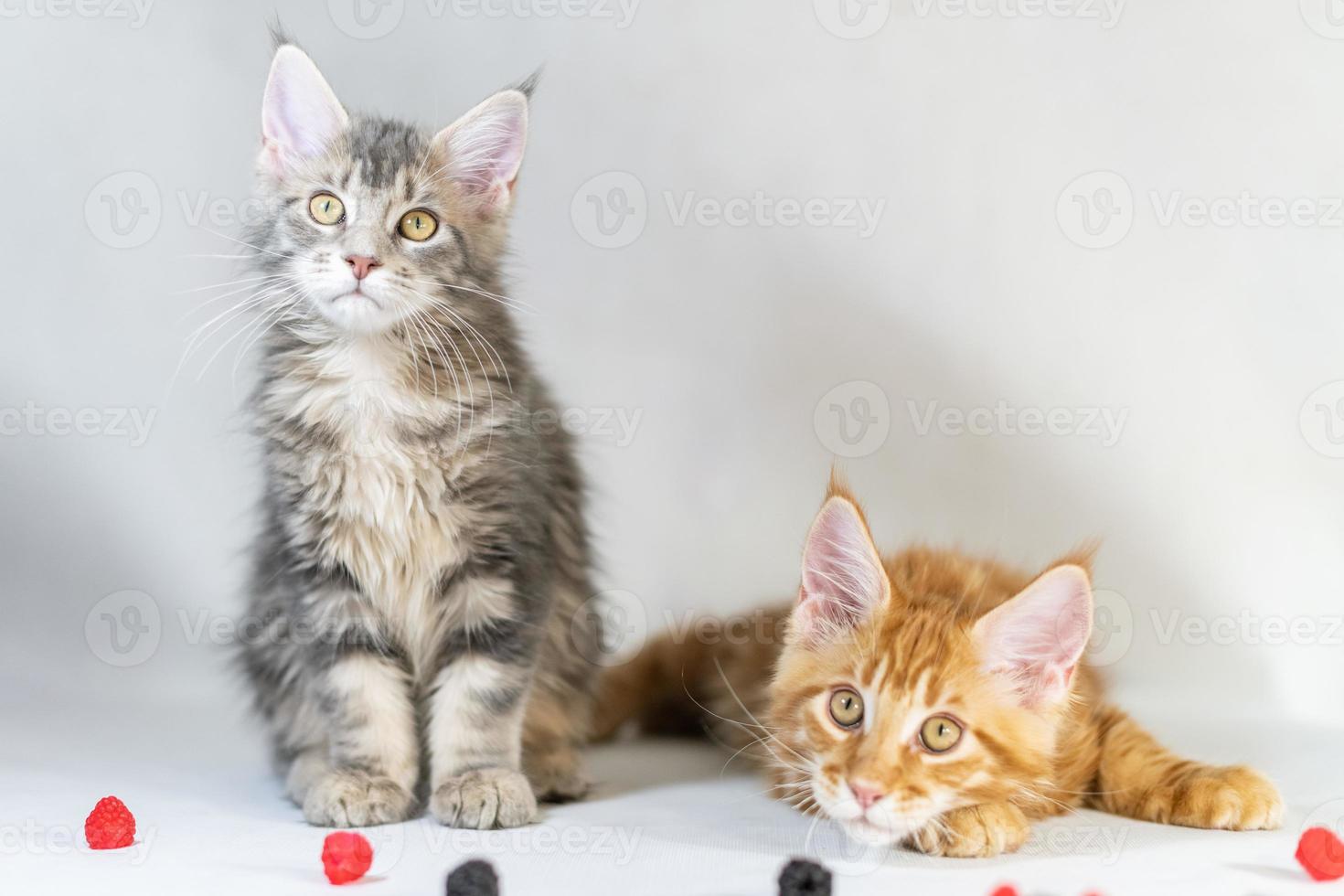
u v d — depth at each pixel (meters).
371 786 0.98
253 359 1.08
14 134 1.21
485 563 1.00
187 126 1.22
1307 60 1.18
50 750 1.11
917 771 0.93
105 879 0.90
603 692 1.17
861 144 1.23
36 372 1.22
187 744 1.13
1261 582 1.21
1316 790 1.03
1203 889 0.89
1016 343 1.23
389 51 1.23
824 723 0.95
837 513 0.97
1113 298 1.22
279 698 1.05
